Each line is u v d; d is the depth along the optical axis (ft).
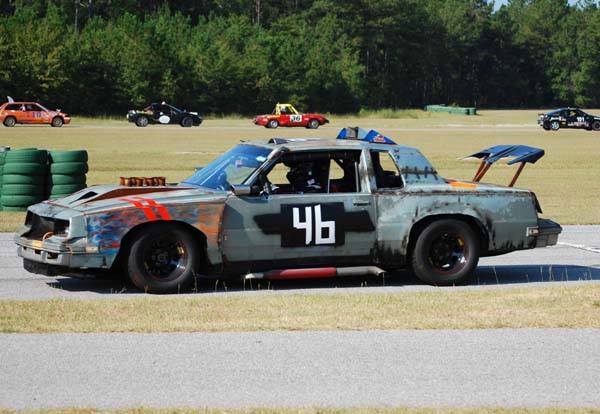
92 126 299.38
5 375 30.81
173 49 438.81
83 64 408.46
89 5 567.59
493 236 51.72
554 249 68.03
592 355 34.06
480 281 53.67
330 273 49.80
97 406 27.55
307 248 49.26
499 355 33.99
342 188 51.26
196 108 449.06
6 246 66.33
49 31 410.93
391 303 43.27
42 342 35.14
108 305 42.27
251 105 468.34
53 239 46.93
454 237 51.44
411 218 50.44
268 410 27.14
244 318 39.60
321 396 28.84
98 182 117.50
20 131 248.32
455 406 27.94
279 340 35.83
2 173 86.94
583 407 27.96
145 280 47.19
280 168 138.82
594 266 59.82
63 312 40.40
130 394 28.84
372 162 50.98
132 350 34.12
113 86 417.90
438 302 43.47
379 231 50.11
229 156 51.80
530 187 121.08
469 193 51.37
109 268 47.14
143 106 423.23
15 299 45.60
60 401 28.04
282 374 31.27
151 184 51.93
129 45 424.87
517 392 29.50
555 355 34.04
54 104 405.18
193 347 34.68
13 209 86.38
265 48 476.95
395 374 31.40
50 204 49.78
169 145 198.90
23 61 390.42
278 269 49.26
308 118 302.04
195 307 42.06
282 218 48.73
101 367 31.83
